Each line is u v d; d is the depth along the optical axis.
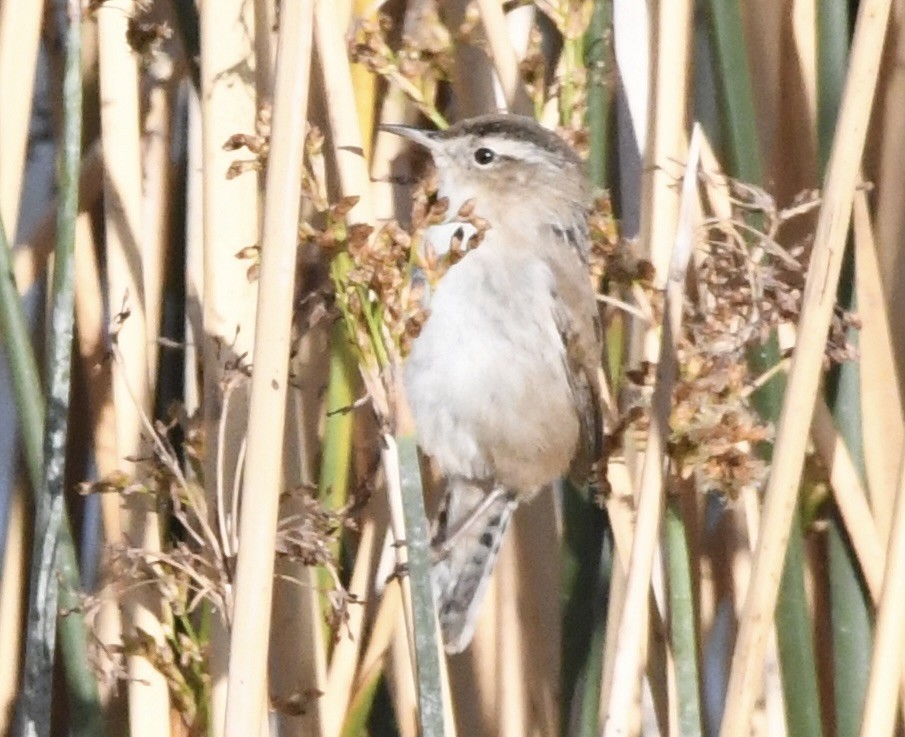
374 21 7.27
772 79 7.88
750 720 5.59
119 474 6.32
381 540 7.38
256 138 5.84
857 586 7.22
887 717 5.73
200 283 7.32
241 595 5.21
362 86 7.49
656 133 7.05
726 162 7.25
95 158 8.07
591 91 7.57
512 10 7.99
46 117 9.13
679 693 5.86
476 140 7.99
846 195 5.44
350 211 6.33
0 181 6.95
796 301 5.98
